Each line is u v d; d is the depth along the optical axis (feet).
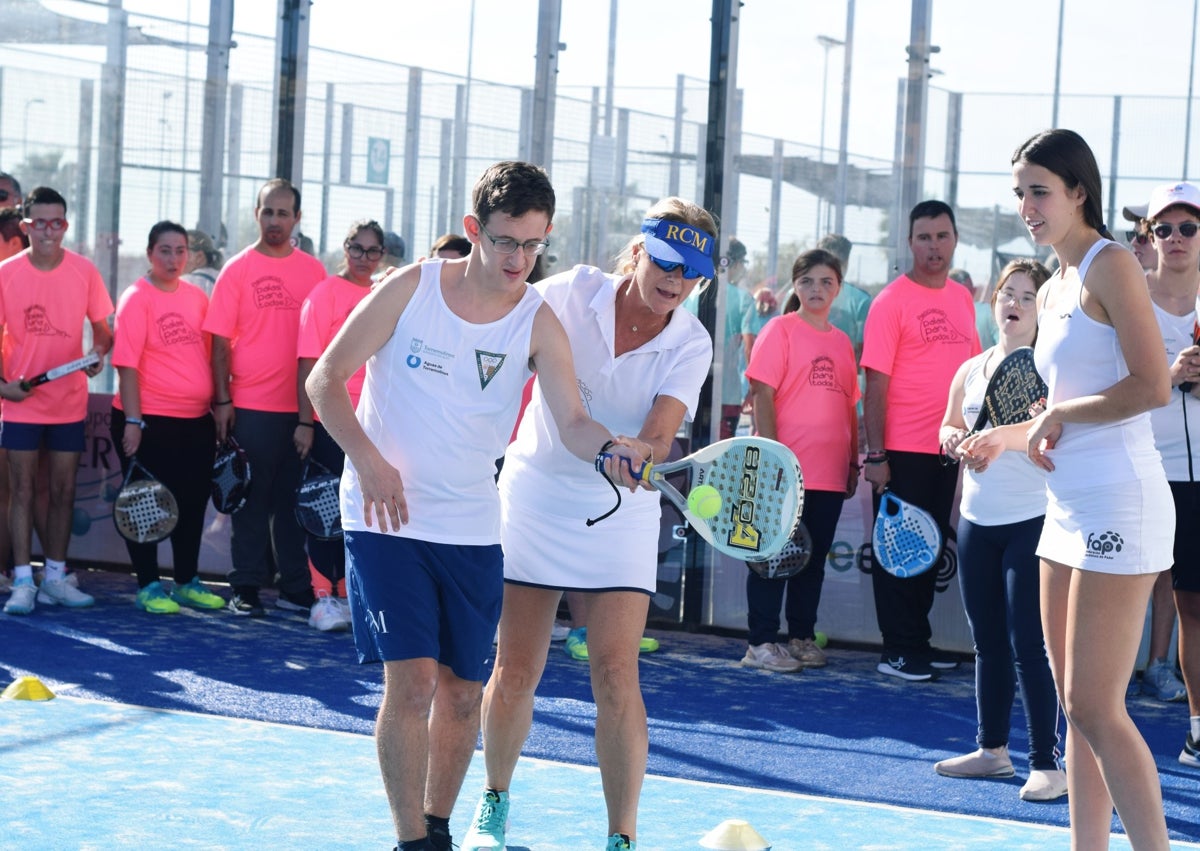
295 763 31.71
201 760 31.65
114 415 49.83
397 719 22.81
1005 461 30.96
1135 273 22.17
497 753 25.95
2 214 53.93
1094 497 22.54
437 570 23.41
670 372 25.44
